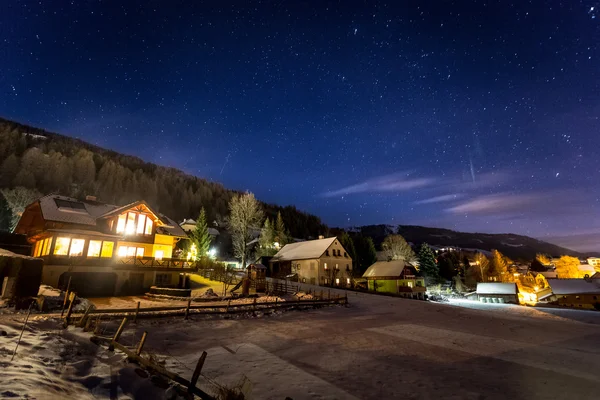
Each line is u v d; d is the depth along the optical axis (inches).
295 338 598.2
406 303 1363.2
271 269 2495.1
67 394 250.1
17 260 644.7
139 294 1141.1
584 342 673.0
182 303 943.0
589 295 2064.5
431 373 417.7
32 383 251.1
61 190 3661.4
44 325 481.4
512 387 372.5
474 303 2273.6
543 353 553.0
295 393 331.9
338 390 347.3
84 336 439.5
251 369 403.5
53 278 1008.2
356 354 501.0
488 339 665.6
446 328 792.3
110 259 1109.7
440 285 2977.4
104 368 323.0
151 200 4857.3
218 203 5497.1
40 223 1216.8
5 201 2239.2
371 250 3186.5
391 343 590.6
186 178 6717.5
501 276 3508.9
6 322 457.1
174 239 1449.3
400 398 332.2
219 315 785.6
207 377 361.7
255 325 709.9
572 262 3986.2
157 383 304.3
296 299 1199.6
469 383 382.3
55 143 5442.9
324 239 2385.6
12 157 3452.3
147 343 492.7
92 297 1042.7
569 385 383.2
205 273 1610.5
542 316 1215.6
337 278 2199.8
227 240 3740.2
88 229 1202.6
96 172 4960.6
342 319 871.1
